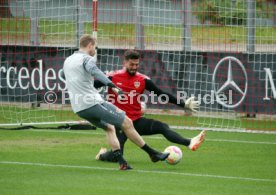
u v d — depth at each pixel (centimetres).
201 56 4400
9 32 5262
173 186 2525
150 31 5200
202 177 2711
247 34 4366
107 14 6025
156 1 5184
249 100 4334
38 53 4606
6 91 4675
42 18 5312
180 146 3519
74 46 4584
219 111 4409
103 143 3559
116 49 4528
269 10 5006
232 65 4353
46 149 3350
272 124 4297
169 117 4462
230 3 4866
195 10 5138
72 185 2517
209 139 3762
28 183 2547
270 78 4288
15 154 3194
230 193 2422
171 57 4447
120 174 2747
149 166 2945
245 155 3266
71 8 5494
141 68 4494
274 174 2797
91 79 2764
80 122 4144
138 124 2969
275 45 5006
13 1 5422
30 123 4094
